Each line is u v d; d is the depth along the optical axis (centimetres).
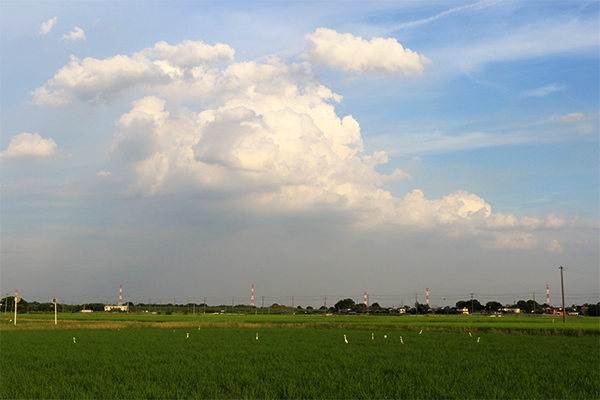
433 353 3466
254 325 7625
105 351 3609
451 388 2102
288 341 4609
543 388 2112
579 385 2191
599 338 5044
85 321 9612
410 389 2070
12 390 2052
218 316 15012
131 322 8888
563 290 10231
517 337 5138
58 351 3619
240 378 2312
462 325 7262
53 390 2047
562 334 5684
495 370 2609
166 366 2747
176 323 8075
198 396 1909
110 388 2094
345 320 10212
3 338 4994
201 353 3450
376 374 2450
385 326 7169
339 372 2517
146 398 1914
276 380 2273
